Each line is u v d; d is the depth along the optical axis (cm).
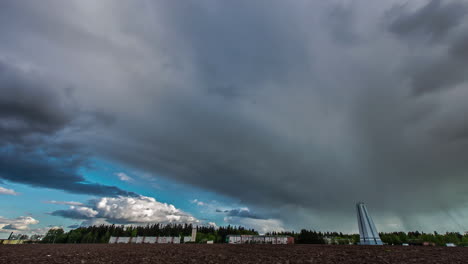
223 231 15275
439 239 7931
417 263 1477
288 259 1767
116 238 8481
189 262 1700
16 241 6750
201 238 13012
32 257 2059
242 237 7569
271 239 7388
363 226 3981
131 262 1720
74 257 2041
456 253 1998
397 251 2225
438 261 1552
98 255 2184
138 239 8481
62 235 13112
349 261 1602
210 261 1739
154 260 1816
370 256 1827
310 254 2053
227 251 2523
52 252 2527
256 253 2259
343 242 8675
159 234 13975
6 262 1770
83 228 14388
